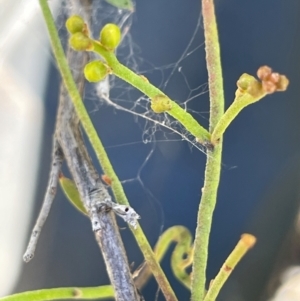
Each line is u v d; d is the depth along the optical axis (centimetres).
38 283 23
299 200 23
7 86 20
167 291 12
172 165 23
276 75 10
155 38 23
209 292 11
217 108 11
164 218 22
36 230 12
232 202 23
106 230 11
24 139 22
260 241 23
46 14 12
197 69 22
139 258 21
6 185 23
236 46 23
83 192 12
